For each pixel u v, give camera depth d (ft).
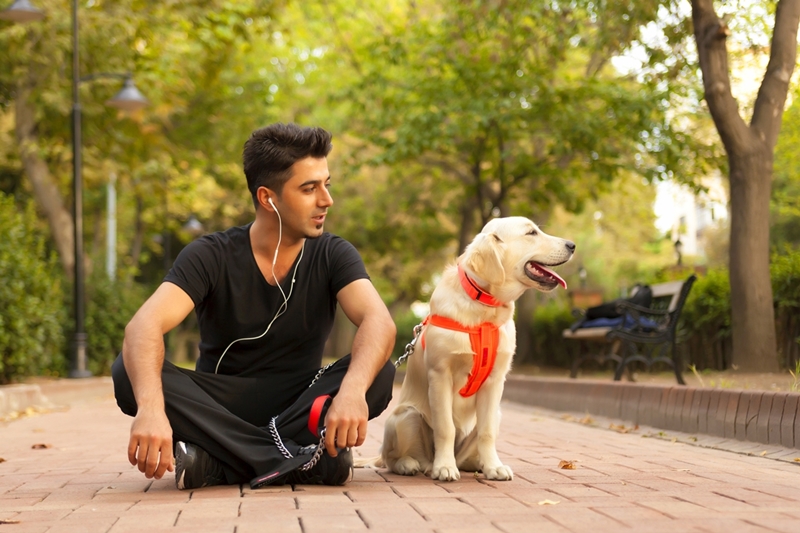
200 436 12.46
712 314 35.94
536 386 34.71
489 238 13.37
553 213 73.20
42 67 54.75
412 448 14.38
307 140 12.75
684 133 48.26
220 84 72.69
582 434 23.13
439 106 53.47
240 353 13.37
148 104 50.83
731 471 14.62
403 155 52.54
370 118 60.85
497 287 13.28
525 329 55.93
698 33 33.37
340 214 91.50
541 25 46.52
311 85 82.74
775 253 36.50
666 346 30.32
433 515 10.19
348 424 11.61
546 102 48.93
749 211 32.48
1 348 39.27
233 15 58.44
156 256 117.91
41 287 45.68
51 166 61.82
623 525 9.45
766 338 31.94
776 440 17.80
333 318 14.05
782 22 32.96
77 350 49.42
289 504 11.06
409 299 117.91
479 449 13.80
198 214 93.97
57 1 54.65
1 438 23.85
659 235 100.63
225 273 13.08
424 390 14.43
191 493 12.32
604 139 50.90
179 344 108.06
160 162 64.69
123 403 12.37
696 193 49.16
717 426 20.17
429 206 81.15
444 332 13.29
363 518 10.06
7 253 41.91
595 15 42.68
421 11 66.44
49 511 11.14
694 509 10.52
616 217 84.48
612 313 35.86
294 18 75.10
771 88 32.99
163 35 58.75
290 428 12.75
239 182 90.48
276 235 13.09
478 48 50.60
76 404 40.09
